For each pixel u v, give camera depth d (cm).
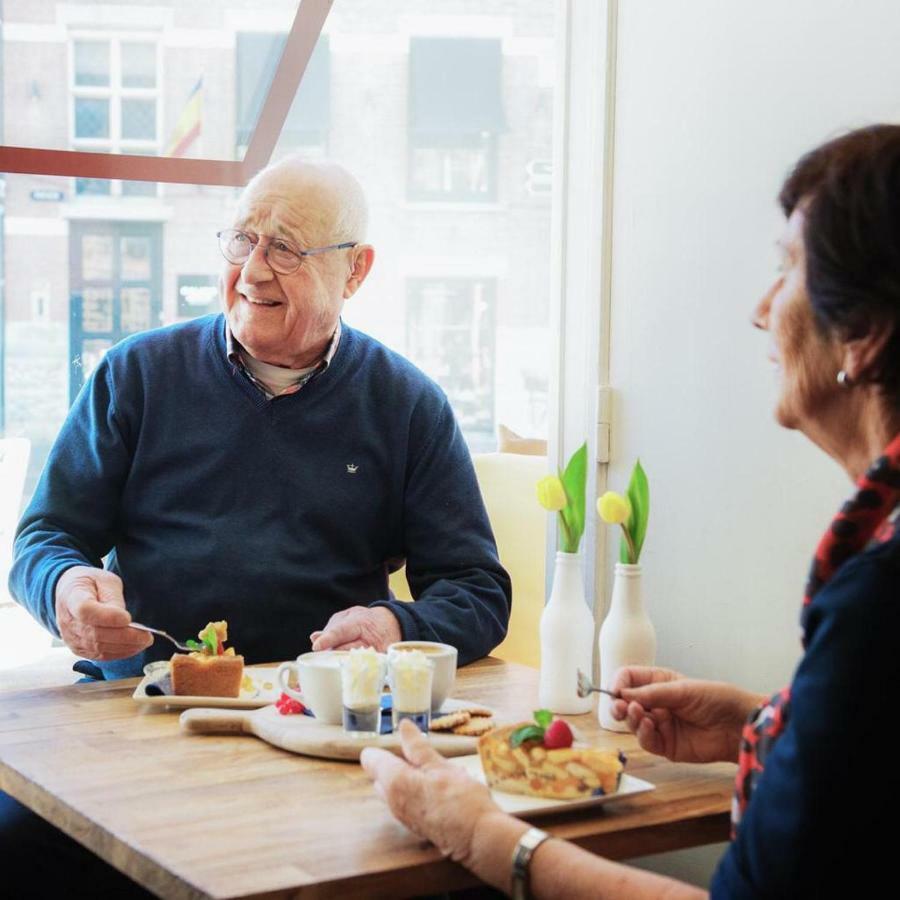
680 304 177
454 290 1473
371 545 207
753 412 165
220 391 202
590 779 119
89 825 115
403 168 1450
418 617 181
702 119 173
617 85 188
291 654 197
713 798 124
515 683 175
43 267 825
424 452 208
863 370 97
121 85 909
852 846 84
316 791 124
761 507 164
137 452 201
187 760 135
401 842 109
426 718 140
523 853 101
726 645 170
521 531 240
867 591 86
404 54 1430
